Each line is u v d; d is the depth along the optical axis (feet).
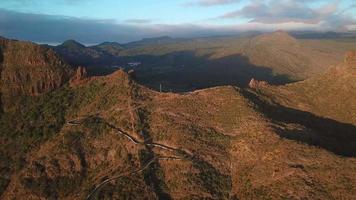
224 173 303.68
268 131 325.21
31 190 311.68
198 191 286.05
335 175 264.52
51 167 322.75
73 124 361.10
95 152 330.95
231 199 282.36
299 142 307.99
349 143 368.27
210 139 335.26
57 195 306.55
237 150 320.91
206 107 374.22
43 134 371.35
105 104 379.55
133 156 319.88
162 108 367.45
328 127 398.42
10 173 346.13
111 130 343.87
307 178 267.18
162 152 321.93
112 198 283.79
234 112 365.40
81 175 316.81
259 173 289.53
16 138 376.68
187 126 345.72
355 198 243.60
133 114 354.95
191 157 313.53
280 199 258.16
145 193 286.46
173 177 299.79
